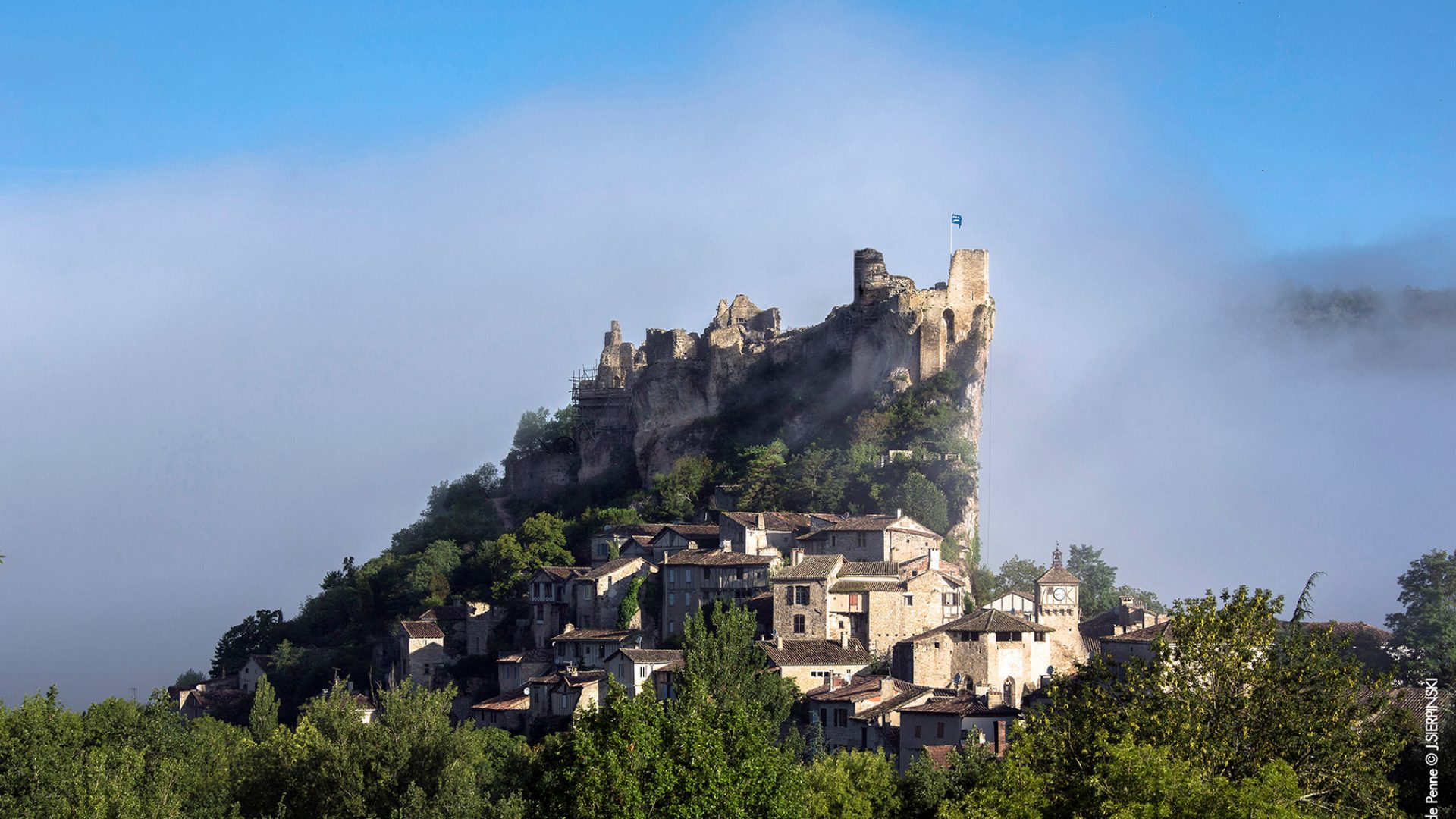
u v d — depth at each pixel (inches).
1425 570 7504.9
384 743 4933.6
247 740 5511.8
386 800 4808.1
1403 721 3521.2
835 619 7180.1
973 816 3383.4
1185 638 3535.9
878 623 7160.4
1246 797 3053.6
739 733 3873.0
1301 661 3486.7
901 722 5639.8
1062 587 7303.2
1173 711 3420.3
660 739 3710.6
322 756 4867.1
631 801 3513.8
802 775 4163.4
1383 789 3393.2
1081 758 3506.4
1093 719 3545.8
